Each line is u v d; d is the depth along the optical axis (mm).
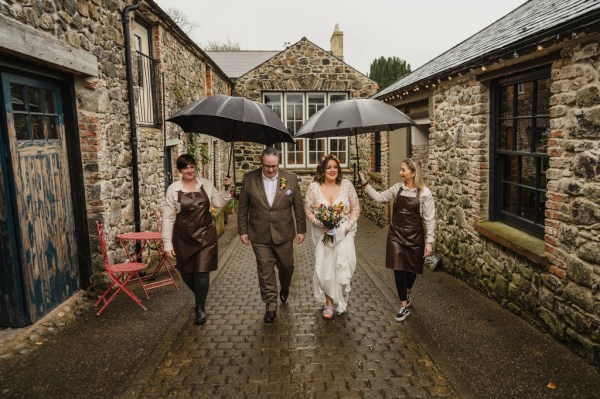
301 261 7070
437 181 6352
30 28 3553
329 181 4312
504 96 4855
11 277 3727
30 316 3863
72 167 4648
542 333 3906
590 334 3291
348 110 4195
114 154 5152
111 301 4719
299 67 13500
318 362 3424
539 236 4234
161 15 6582
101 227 4711
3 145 3615
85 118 4656
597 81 3180
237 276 5934
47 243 4168
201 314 4164
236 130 4641
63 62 4004
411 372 3264
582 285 3363
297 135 4496
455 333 3941
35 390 2973
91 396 2916
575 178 3422
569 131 3482
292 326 4141
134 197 5648
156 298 4844
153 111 6820
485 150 5047
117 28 5344
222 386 3078
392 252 4273
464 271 5500
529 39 3553
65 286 4477
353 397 2947
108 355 3473
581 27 3029
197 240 4043
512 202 4820
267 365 3377
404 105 8250
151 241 6301
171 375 3221
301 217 4363
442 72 5414
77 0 4367
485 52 4312
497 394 2959
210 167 10875
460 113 5512
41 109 4156
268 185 4250
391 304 4738
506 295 4516
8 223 3666
